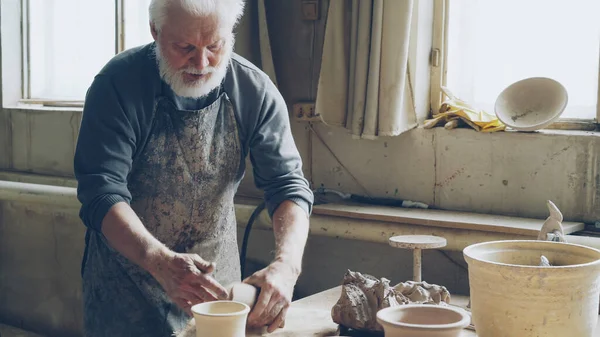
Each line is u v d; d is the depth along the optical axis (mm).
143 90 1872
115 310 2059
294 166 2027
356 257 2953
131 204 1979
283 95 3141
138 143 1910
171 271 1613
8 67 4066
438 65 2889
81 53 3994
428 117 2914
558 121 2670
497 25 2783
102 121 1829
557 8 2654
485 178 2684
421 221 2570
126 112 1845
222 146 2000
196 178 1991
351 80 2811
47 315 4039
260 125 1999
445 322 1316
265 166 2014
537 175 2574
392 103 2703
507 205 2646
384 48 2693
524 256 1510
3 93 4062
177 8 1686
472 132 2695
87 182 1795
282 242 1825
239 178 2105
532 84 2617
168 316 2057
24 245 4094
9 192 3609
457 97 2889
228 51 1821
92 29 3936
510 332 1351
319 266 3062
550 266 1348
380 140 2908
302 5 3029
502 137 2633
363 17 2721
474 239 2480
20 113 3982
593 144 2459
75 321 3910
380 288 1620
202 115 1935
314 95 3055
